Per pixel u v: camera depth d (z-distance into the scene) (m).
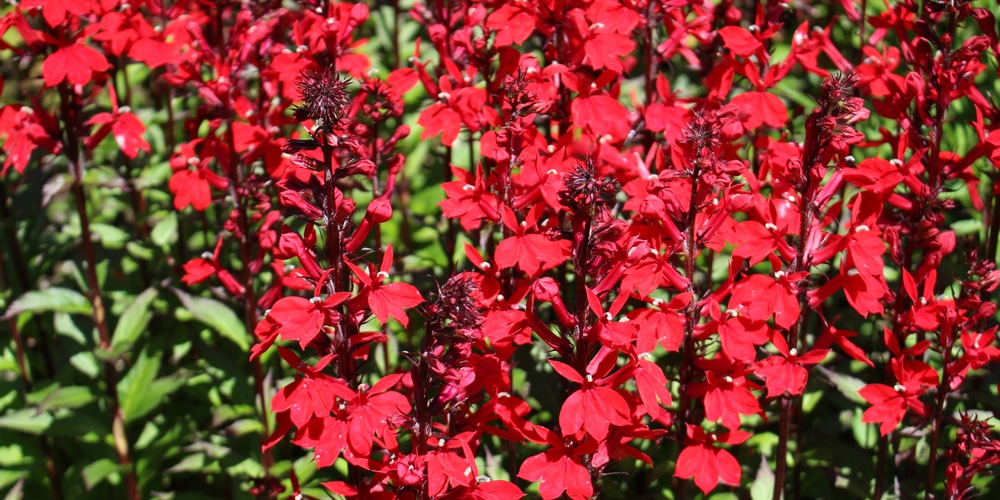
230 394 0.90
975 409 0.82
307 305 0.71
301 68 0.80
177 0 0.86
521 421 0.74
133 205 0.96
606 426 0.71
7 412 0.91
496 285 0.75
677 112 0.80
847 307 0.90
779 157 0.79
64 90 0.83
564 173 0.75
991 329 0.76
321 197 0.72
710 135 0.72
